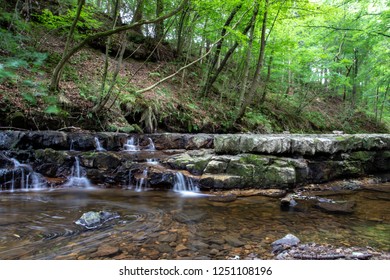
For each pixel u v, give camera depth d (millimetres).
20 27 7410
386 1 10078
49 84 6859
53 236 2992
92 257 2553
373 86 16000
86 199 4531
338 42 16000
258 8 8656
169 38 13734
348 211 4293
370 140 7180
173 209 4195
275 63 12227
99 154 5621
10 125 5996
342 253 2727
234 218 3850
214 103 10930
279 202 4781
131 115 8328
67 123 6883
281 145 6012
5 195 4574
